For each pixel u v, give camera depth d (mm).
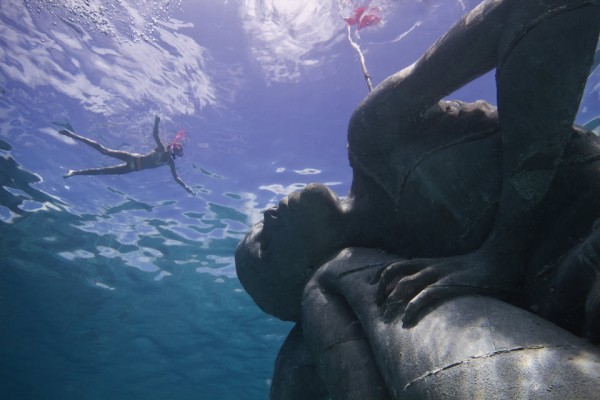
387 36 12219
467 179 2705
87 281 20578
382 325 2371
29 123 14531
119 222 17312
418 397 1944
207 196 16391
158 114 14727
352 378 2469
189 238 17656
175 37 13336
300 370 3283
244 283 3771
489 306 2111
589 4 2111
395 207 3041
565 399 1569
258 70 14094
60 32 12781
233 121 15070
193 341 24547
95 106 14336
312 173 15656
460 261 2410
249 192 16219
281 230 3447
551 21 2178
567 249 2324
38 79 13602
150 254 18594
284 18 13156
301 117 14828
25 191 16328
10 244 18719
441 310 2176
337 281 2916
